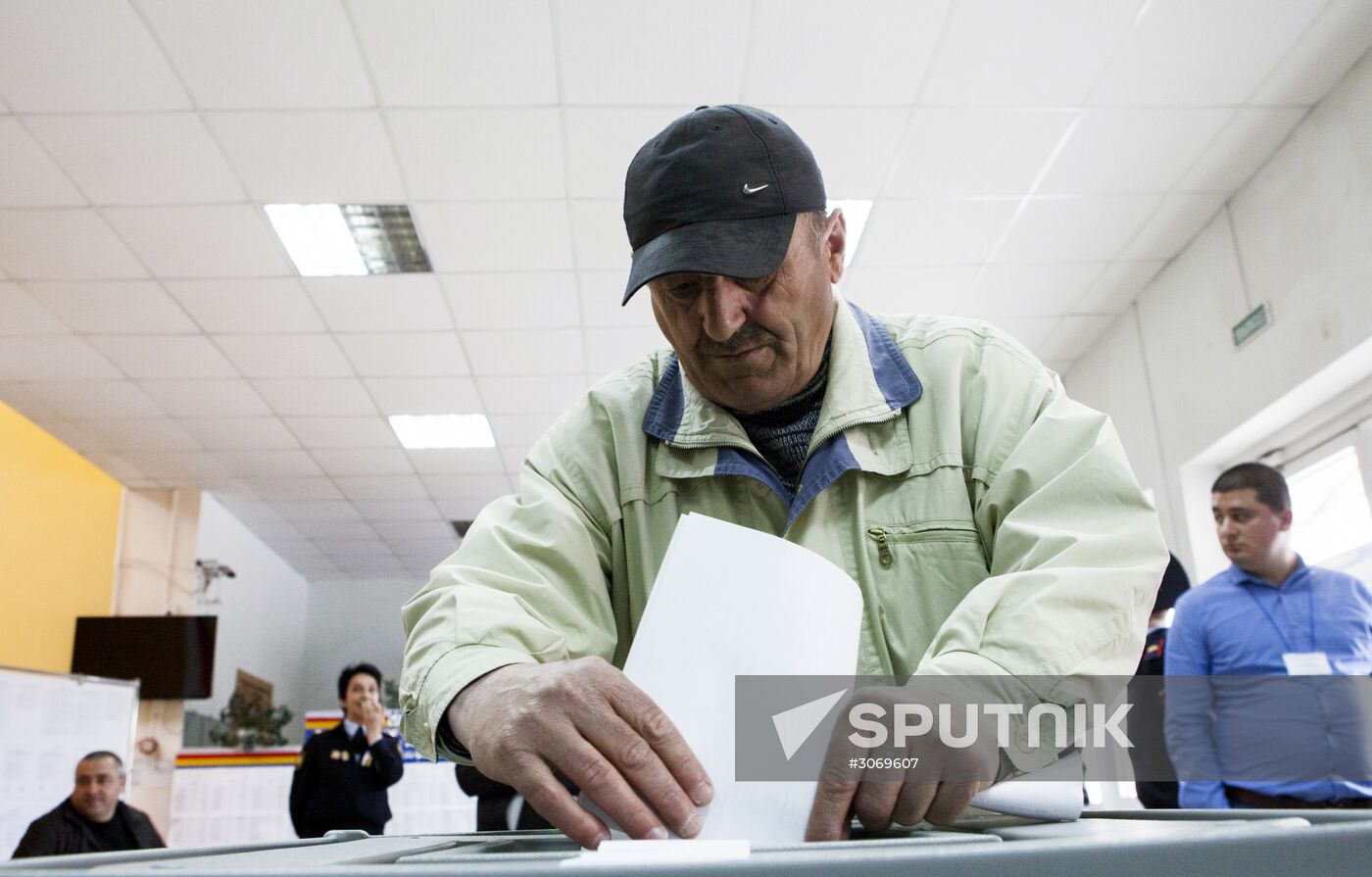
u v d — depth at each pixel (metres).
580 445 0.83
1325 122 3.43
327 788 4.35
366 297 4.54
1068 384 5.61
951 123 3.49
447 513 7.73
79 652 6.16
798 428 0.82
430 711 0.55
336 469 6.72
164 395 5.48
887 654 0.70
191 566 6.86
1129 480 0.64
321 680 9.58
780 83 3.26
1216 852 0.28
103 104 3.26
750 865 0.27
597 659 0.50
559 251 4.20
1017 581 0.58
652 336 5.00
